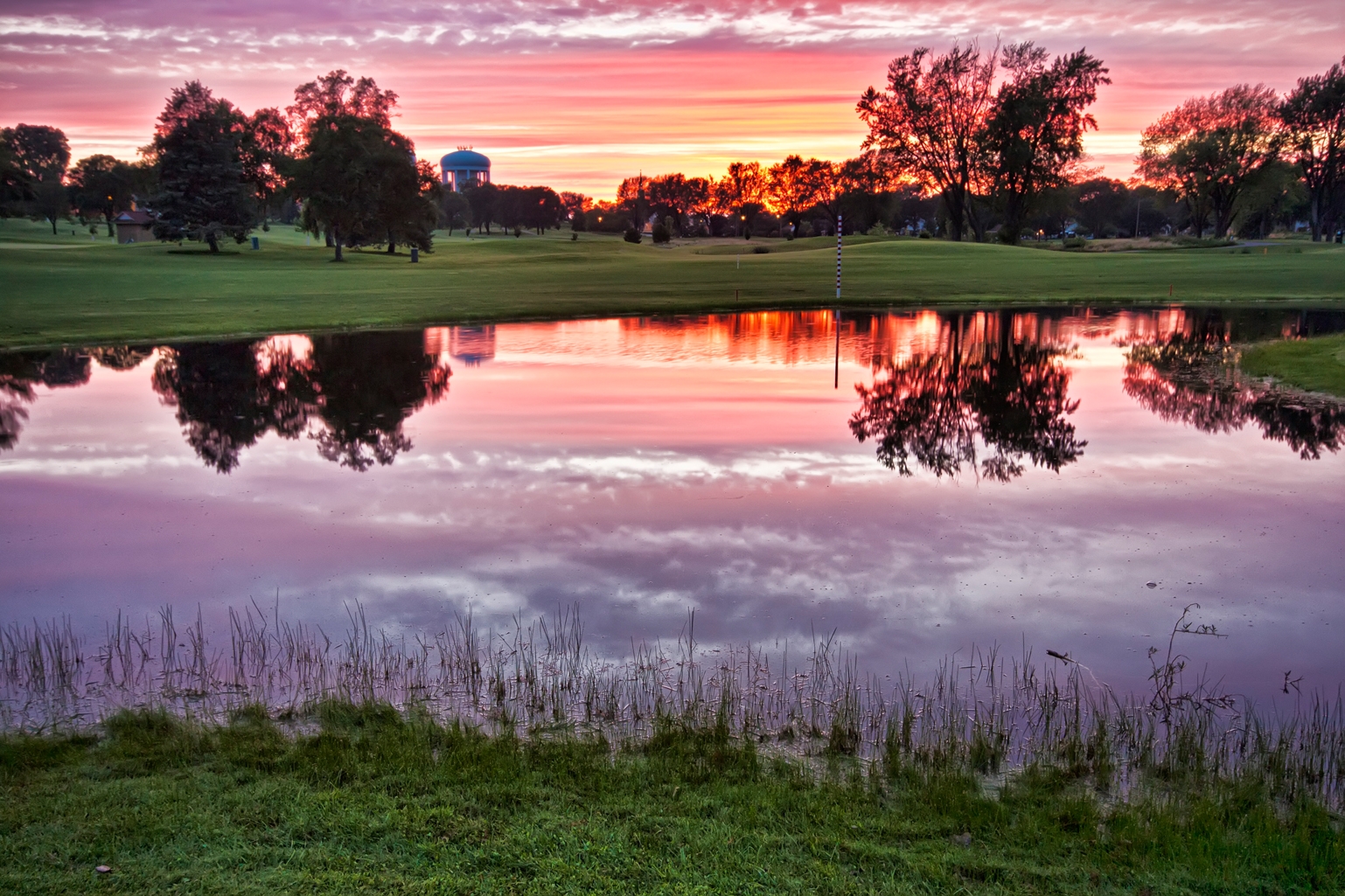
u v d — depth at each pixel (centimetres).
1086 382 2125
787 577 963
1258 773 607
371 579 962
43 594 928
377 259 8000
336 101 10219
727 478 1325
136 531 1113
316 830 505
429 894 448
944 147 9362
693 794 557
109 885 454
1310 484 1291
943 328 3238
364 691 723
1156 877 479
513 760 596
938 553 1030
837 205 13538
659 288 4859
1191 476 1340
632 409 1808
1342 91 9800
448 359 2483
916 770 602
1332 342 2498
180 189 8175
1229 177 10256
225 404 1898
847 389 2027
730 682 743
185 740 621
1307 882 478
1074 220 16312
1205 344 2791
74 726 664
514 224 17938
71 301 3944
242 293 4400
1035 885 470
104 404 1914
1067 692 731
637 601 904
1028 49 8925
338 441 1573
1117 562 1004
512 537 1085
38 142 16938
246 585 948
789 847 498
